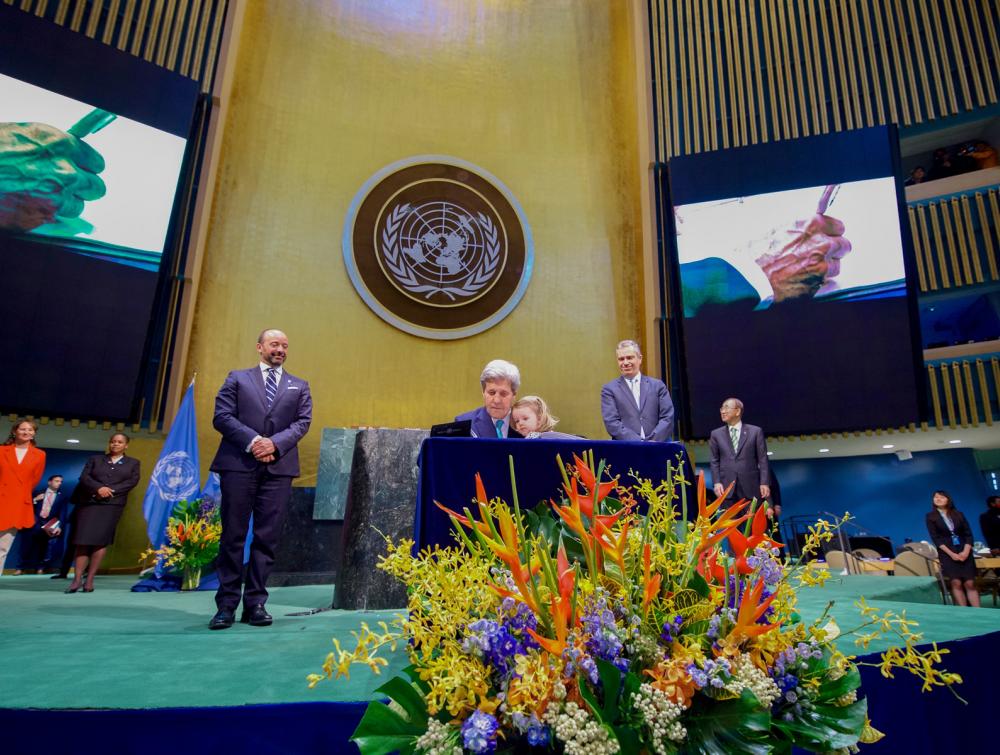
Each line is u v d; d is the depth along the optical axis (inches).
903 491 451.2
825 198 337.4
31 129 261.3
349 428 241.3
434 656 35.0
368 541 115.9
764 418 320.8
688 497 67.3
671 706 31.0
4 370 241.1
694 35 377.7
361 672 56.5
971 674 66.7
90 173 269.7
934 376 361.1
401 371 302.2
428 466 63.2
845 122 357.7
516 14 368.5
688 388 331.0
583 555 40.1
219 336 283.1
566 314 329.1
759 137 360.8
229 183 300.7
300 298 296.5
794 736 35.3
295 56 325.7
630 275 343.9
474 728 30.2
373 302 303.0
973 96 361.1
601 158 355.9
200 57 307.9
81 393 254.4
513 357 316.8
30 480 177.2
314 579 220.4
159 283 281.1
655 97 371.9
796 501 474.6
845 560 245.0
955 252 391.5
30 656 65.6
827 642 38.2
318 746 44.5
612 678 30.8
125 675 55.7
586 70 367.6
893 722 56.1
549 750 32.3
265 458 100.4
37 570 378.9
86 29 286.8
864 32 371.6
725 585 35.9
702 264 342.3
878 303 320.5
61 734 43.8
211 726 44.5
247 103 311.7
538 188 343.3
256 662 61.8
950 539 223.5
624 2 383.6
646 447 67.9
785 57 370.6
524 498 63.9
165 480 197.8
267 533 99.7
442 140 337.4
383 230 313.3
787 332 326.3
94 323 260.4
